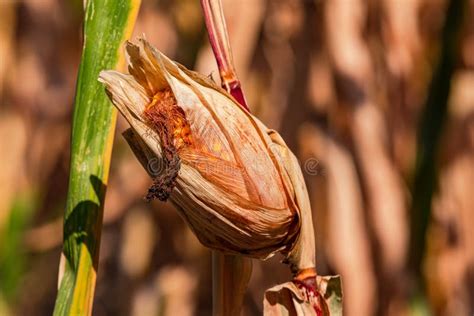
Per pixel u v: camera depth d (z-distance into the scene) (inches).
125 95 45.7
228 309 47.1
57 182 105.6
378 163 73.0
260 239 45.8
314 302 46.2
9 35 91.0
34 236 97.0
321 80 78.4
